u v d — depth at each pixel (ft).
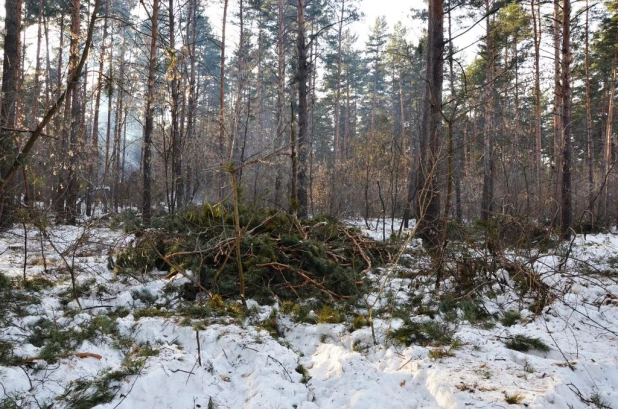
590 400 11.09
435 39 34.73
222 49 77.61
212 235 23.62
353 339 14.70
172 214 30.17
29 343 13.23
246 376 12.39
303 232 25.27
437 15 34.58
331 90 142.00
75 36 25.84
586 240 45.32
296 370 12.70
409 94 140.97
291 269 20.52
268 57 99.25
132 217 29.32
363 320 16.06
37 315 15.80
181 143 50.16
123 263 23.47
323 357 13.46
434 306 18.63
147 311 17.01
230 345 13.74
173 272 21.93
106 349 13.46
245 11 94.79
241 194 27.27
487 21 73.46
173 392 11.06
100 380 11.03
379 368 12.79
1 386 10.44
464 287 20.36
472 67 88.89
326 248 24.35
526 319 17.19
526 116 87.56
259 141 91.09
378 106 162.09
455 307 18.15
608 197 77.61
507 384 11.19
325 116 151.02
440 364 12.57
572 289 20.68
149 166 47.21
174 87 44.42
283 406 10.71
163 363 12.09
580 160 120.37
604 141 100.22
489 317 17.47
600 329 16.37
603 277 23.85
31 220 22.12
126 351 13.52
